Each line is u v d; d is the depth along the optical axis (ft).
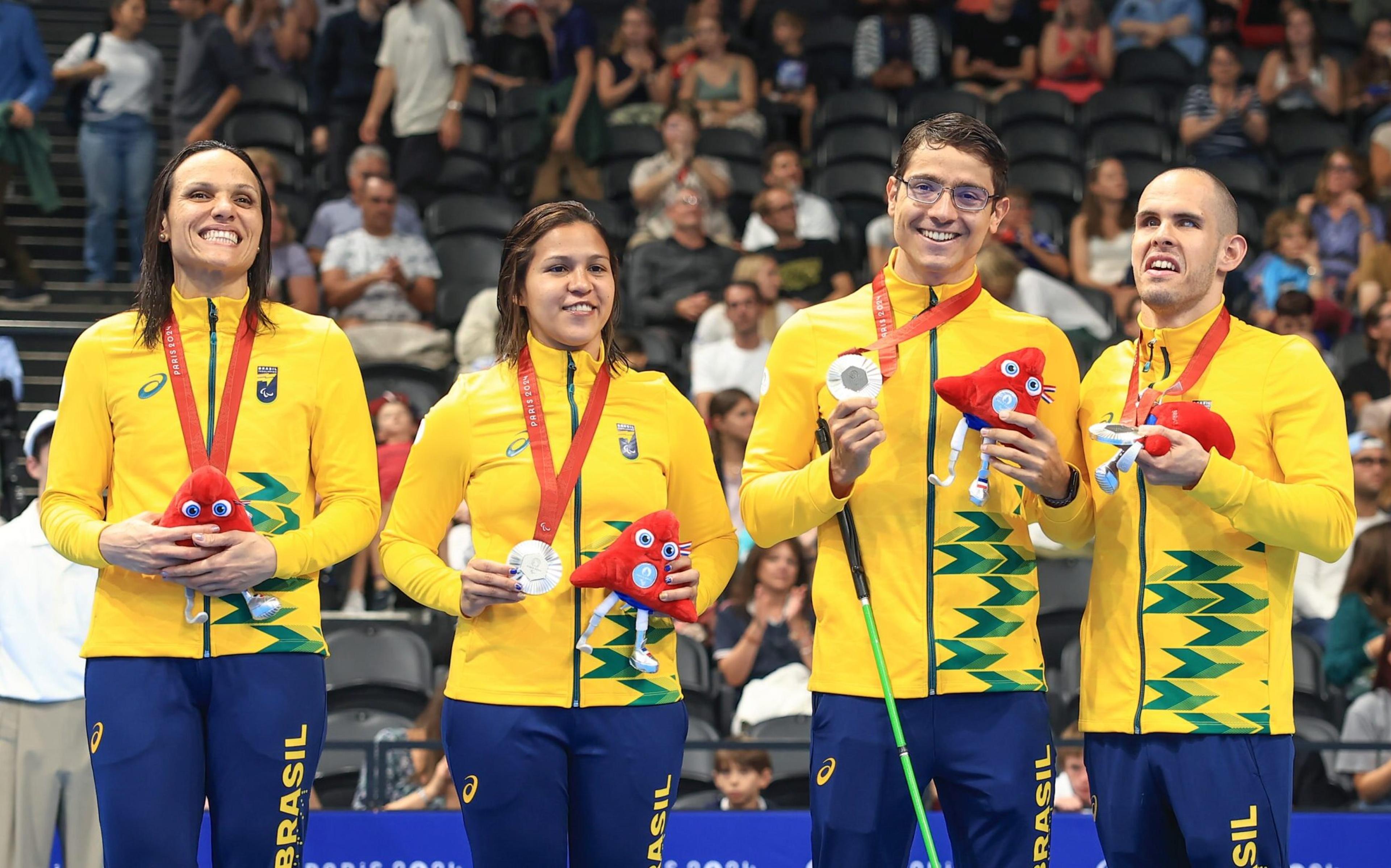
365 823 17.48
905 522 13.03
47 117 43.11
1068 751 20.67
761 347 30.50
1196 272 13.20
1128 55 45.27
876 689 12.90
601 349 13.58
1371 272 34.86
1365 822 17.57
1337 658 23.62
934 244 13.12
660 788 12.84
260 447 12.93
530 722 12.66
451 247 36.40
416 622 24.99
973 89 44.09
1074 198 40.86
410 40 39.11
